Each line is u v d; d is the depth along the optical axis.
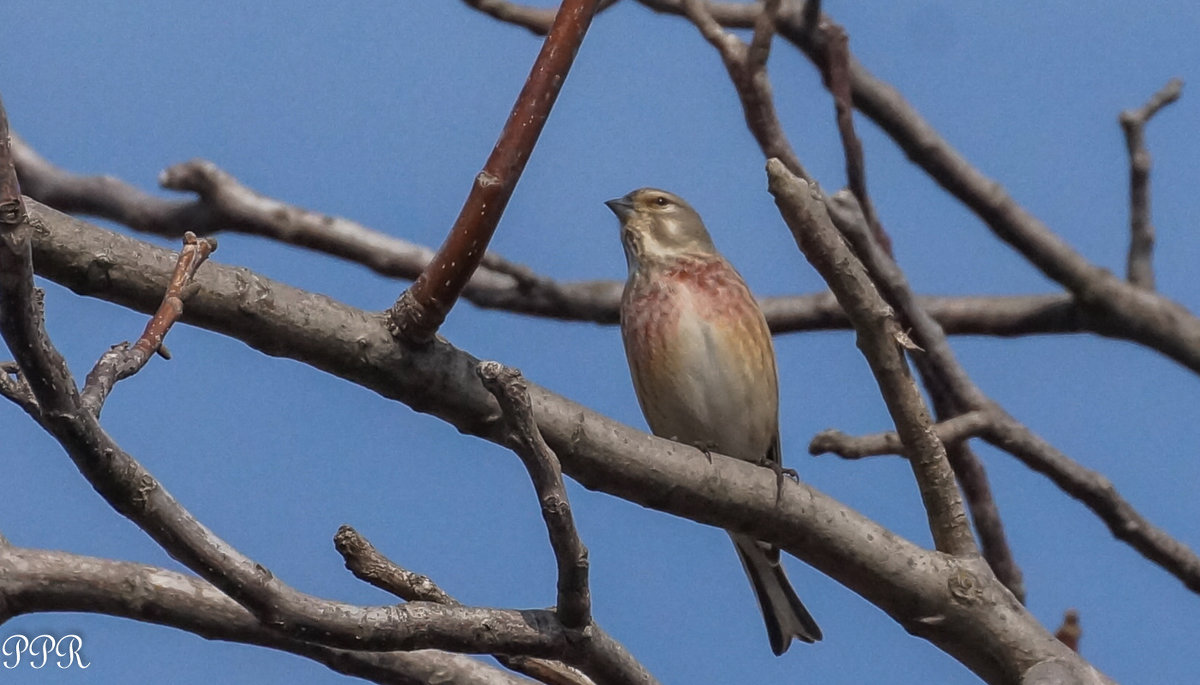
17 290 4.94
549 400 7.25
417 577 7.14
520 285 11.59
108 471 5.46
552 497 6.15
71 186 10.95
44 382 5.16
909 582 7.85
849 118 9.45
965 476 9.66
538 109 6.73
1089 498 10.05
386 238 11.18
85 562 6.49
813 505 7.74
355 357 6.90
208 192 10.87
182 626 6.61
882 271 9.39
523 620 6.44
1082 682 7.70
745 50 8.92
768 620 10.15
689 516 7.62
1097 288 11.78
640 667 6.75
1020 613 7.96
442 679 7.44
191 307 6.67
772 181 7.29
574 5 6.76
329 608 6.05
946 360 9.65
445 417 7.12
